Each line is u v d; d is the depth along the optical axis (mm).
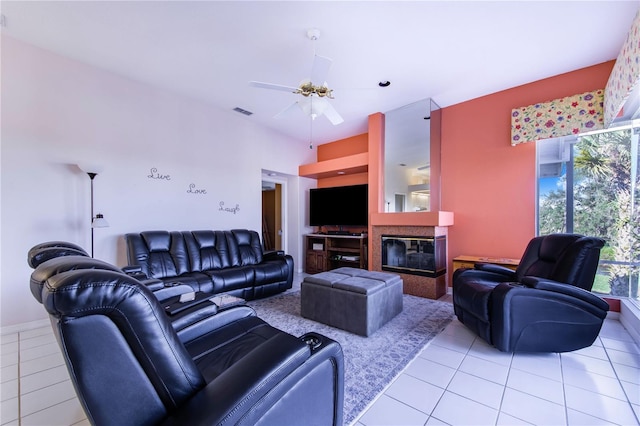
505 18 2309
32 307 2707
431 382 1840
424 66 3068
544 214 3408
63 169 2904
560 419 1496
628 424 1457
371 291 2572
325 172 5340
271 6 2184
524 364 2059
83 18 2330
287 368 916
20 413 1583
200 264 3527
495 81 3410
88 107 3066
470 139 3928
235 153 4535
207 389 803
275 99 3949
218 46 2723
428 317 3018
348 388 1769
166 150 3711
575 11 2221
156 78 3371
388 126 4383
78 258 789
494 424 1462
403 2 2139
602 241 2205
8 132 2605
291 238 5863
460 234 4004
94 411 668
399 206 4285
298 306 3408
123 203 3316
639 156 2793
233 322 1819
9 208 2609
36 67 2746
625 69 2244
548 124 3227
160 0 2127
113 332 669
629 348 2285
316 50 2775
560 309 2094
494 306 2197
